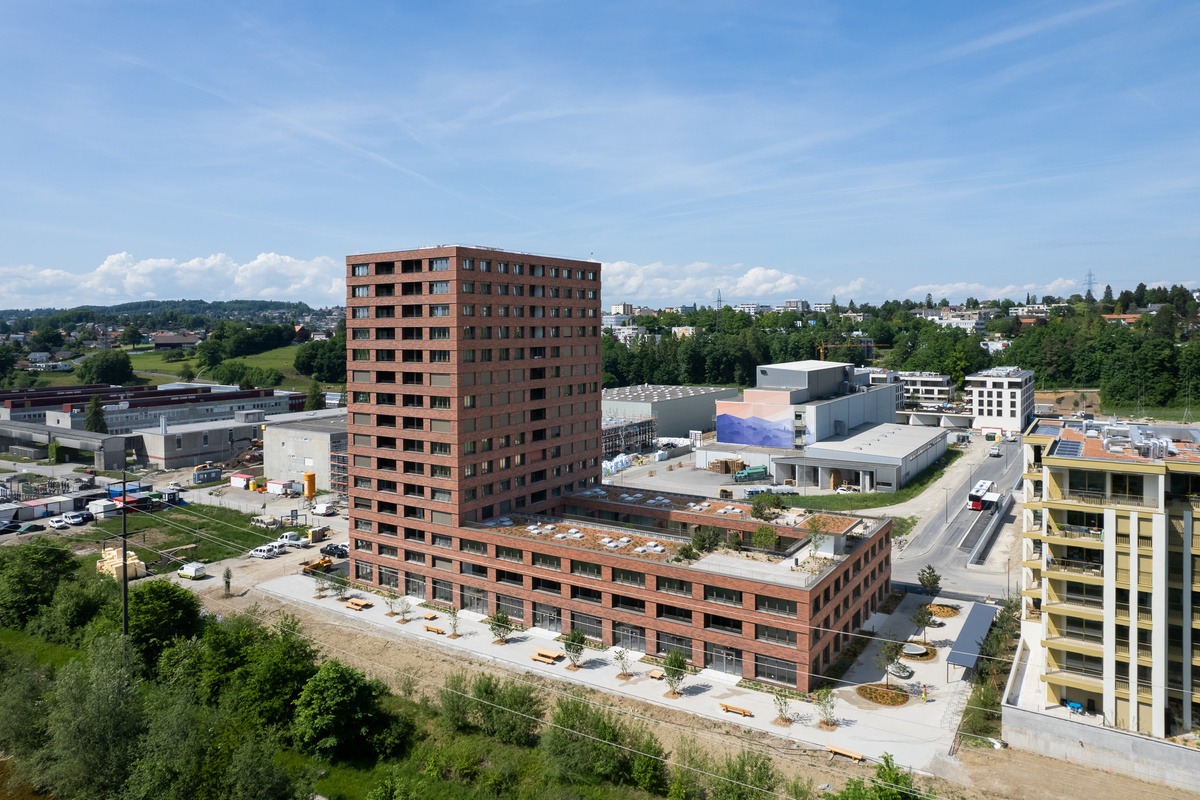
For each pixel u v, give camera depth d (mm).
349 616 93312
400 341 96375
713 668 78188
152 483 170375
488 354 95562
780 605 73500
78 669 66312
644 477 172500
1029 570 72688
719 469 175750
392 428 98812
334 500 151000
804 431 177125
